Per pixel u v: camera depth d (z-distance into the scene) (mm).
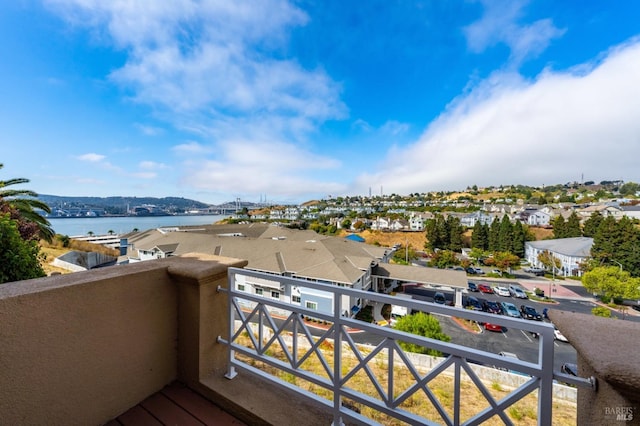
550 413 901
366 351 6195
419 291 21250
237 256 19500
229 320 1821
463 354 1057
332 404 1393
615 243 25984
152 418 1549
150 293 1705
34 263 3201
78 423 1380
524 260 38094
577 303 20094
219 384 1726
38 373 1233
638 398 678
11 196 9852
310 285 1419
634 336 837
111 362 1517
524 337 12812
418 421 1146
